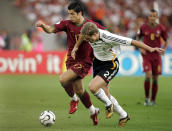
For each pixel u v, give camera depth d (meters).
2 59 71.31
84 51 24.98
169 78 67.56
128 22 94.75
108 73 22.98
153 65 36.84
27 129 22.25
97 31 21.70
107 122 25.31
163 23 97.44
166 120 26.39
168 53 71.94
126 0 99.62
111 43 22.25
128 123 24.91
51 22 90.50
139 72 71.75
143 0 101.19
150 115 28.86
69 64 25.78
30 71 71.25
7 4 88.56
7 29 87.88
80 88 24.36
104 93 22.61
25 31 83.75
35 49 83.56
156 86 36.34
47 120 23.03
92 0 95.75
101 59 23.23
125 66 71.31
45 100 38.00
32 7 91.25
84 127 23.12
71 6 24.66
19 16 89.19
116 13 96.06
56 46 86.06
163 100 39.72
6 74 70.62
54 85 54.00
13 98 39.41
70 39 25.62
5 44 80.62
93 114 23.83
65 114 28.86
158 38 37.41
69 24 25.39
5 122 24.81
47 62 71.19
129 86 54.62
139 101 38.47
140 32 38.16
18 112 29.66
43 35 84.88
